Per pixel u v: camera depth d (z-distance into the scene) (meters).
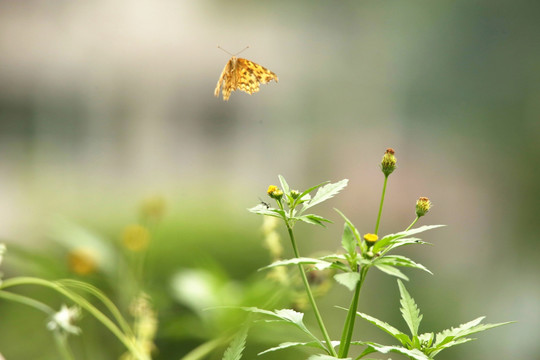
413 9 8.31
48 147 6.27
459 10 8.35
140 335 1.53
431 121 7.92
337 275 1.27
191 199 3.96
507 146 7.07
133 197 4.30
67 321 1.48
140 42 6.91
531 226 5.14
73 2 6.75
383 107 7.94
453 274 4.02
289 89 7.62
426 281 3.64
